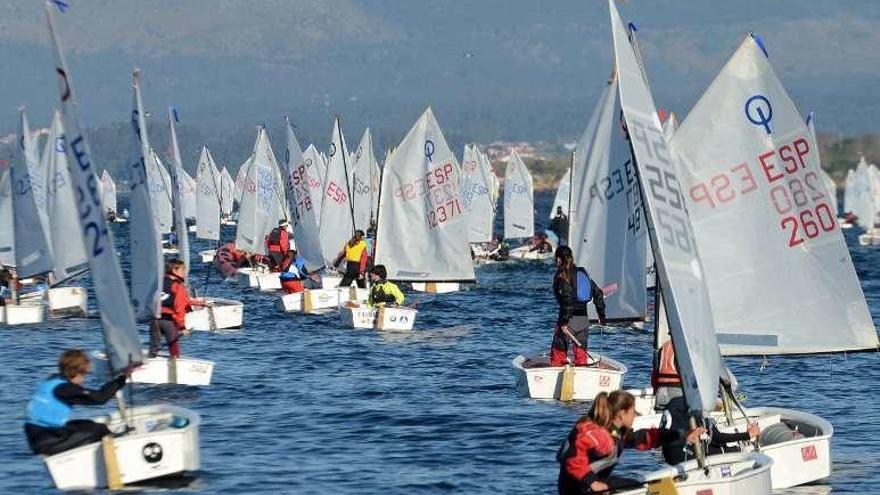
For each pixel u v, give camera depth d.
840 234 67.19
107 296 57.88
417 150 141.88
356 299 141.75
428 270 142.88
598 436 50.28
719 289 67.19
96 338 117.38
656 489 50.56
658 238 51.38
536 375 82.44
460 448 67.88
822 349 67.44
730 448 58.53
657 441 53.75
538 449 67.62
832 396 87.25
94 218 57.56
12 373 94.81
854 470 62.75
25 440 68.50
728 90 66.75
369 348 111.25
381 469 62.81
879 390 89.81
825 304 67.44
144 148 87.31
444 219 142.12
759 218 67.06
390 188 142.12
